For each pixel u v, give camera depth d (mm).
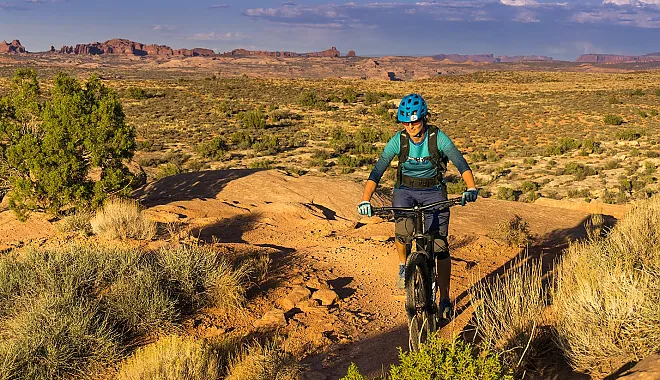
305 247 9609
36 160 12477
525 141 58094
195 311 6586
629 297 4320
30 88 13703
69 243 8430
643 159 44469
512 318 4812
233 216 12328
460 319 5828
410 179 4977
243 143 55188
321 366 5324
